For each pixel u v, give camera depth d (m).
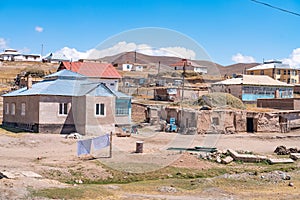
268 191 12.35
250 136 30.73
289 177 14.53
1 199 9.33
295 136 31.81
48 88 27.16
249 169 16.56
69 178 13.69
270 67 77.12
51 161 16.48
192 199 10.80
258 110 36.56
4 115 30.89
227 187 12.84
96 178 13.92
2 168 14.52
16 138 23.11
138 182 13.64
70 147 20.81
